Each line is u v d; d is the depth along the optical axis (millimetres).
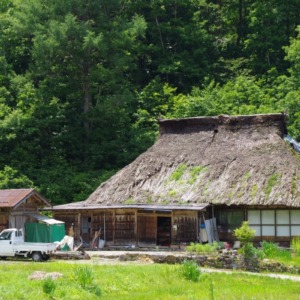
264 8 89188
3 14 81625
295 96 72312
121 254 40219
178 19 88625
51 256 40312
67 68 70938
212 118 53406
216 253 37844
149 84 81375
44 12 72062
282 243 45469
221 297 25172
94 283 27875
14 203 43531
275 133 50562
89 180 64438
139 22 72250
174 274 31516
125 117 74062
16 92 73500
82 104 73312
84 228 49781
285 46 82250
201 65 88250
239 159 48719
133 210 48031
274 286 28688
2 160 66750
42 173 65375
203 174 48500
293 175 45688
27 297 25328
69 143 71625
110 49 70250
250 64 90000
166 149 52531
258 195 45031
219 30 97938
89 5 71188
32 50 71750
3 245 39500
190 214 46406
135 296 26156
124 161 69688
